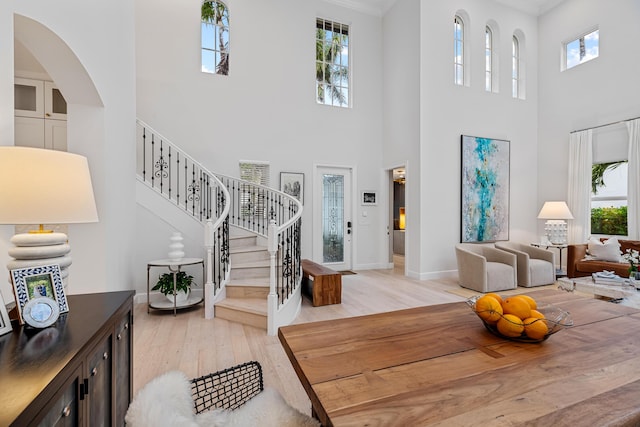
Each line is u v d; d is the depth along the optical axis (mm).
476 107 5633
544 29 6121
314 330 1179
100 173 2629
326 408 695
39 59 2205
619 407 702
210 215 4715
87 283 2568
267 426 945
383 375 845
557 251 5898
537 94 6230
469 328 1201
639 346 1025
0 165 1122
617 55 5016
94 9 2475
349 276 5461
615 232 5090
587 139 5336
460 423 647
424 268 5176
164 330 2916
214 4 5117
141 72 4629
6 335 1006
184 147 4832
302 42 5598
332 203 5898
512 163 5957
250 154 5211
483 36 5699
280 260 3881
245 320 3072
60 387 819
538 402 722
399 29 5672
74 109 2594
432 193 5238
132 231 3486
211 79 4992
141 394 893
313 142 5680
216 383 1331
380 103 6230
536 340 1039
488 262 4754
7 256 1529
